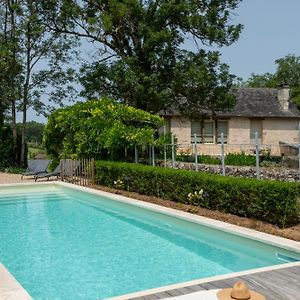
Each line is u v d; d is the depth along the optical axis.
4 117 27.17
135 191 15.16
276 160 22.41
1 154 26.44
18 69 25.20
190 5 22.31
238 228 8.71
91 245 9.10
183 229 10.17
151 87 21.33
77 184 18.41
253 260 7.75
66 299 5.93
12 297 5.12
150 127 19.59
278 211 9.09
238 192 10.15
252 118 33.66
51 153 22.52
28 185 18.55
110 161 17.50
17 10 24.42
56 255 8.31
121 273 7.08
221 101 23.19
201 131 32.12
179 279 6.76
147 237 9.75
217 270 7.19
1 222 11.89
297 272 5.90
